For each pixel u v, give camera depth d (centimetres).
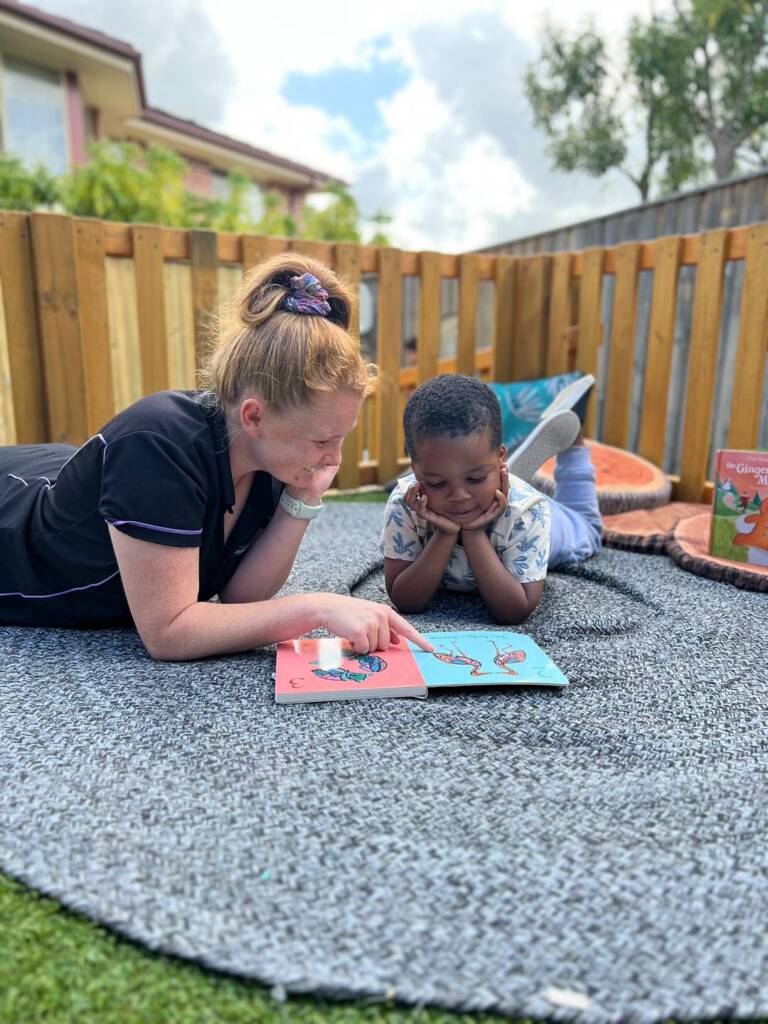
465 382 176
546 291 446
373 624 151
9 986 81
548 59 1205
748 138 1141
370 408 504
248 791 113
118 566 154
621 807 112
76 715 134
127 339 453
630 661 169
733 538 243
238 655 164
